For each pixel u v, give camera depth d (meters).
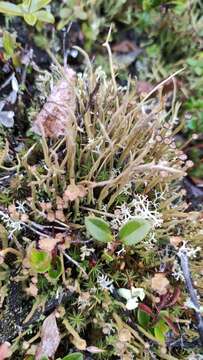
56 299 0.09
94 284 0.09
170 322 0.09
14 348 0.09
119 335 0.09
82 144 0.10
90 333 0.09
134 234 0.09
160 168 0.09
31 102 0.11
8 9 0.10
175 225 0.10
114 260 0.09
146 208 0.09
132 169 0.09
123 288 0.09
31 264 0.08
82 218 0.09
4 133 0.10
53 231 0.09
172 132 0.11
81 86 0.10
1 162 0.09
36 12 0.10
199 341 0.09
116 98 0.10
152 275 0.10
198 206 0.12
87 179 0.09
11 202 0.10
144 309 0.09
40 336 0.09
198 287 0.10
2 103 0.11
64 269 0.09
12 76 0.11
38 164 0.10
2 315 0.09
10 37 0.11
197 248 0.09
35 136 0.10
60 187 0.10
